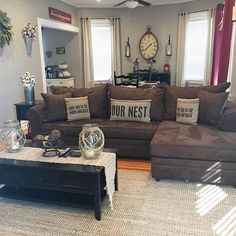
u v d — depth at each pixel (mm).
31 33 4727
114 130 3416
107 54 7395
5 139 2496
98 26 7219
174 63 7117
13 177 2330
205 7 6168
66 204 2266
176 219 2158
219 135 2834
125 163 3398
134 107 3607
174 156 2715
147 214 2242
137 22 7195
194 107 3402
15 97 4492
